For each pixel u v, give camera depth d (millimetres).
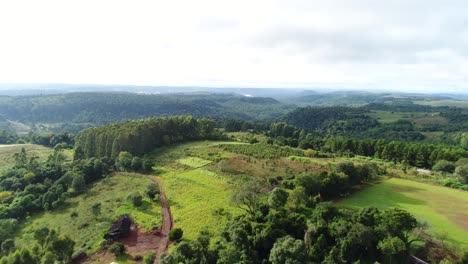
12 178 102375
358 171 81375
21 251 53156
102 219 74000
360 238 45781
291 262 42125
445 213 63125
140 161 109500
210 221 63500
